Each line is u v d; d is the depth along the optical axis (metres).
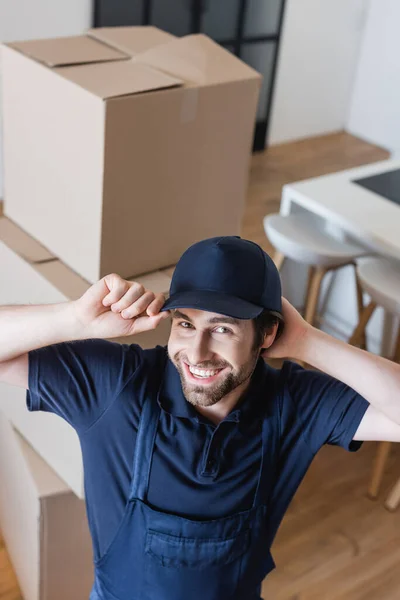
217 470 1.32
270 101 5.65
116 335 1.25
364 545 2.62
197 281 1.21
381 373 1.32
